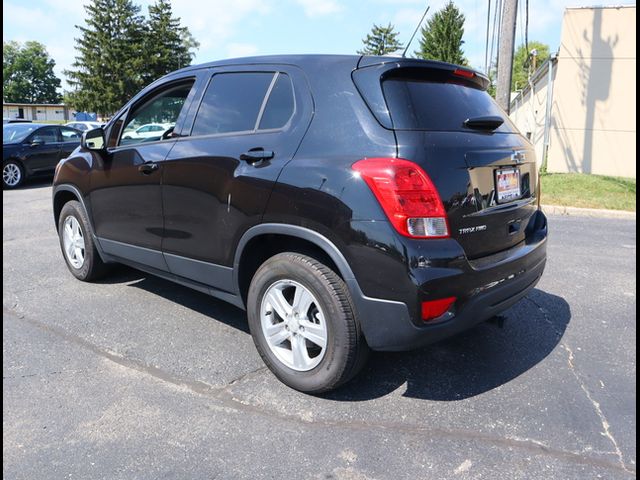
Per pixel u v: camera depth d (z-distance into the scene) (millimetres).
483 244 2771
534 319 4016
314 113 2844
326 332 2734
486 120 2889
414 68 2799
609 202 9273
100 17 59375
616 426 2635
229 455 2400
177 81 3781
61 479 2242
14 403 2811
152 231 3770
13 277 4945
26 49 106062
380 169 2477
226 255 3191
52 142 12727
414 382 3051
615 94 12984
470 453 2418
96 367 3205
